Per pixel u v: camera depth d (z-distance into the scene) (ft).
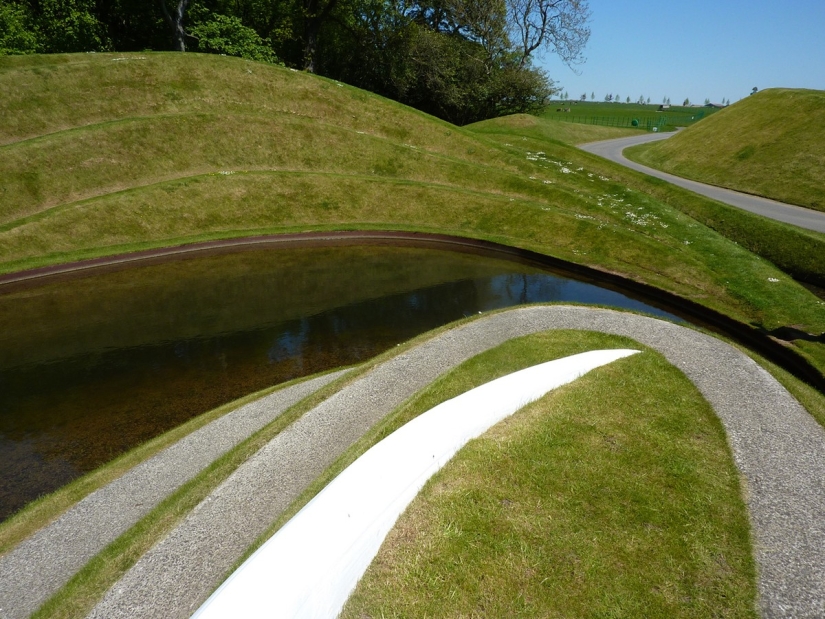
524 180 108.27
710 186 121.39
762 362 40.73
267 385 46.73
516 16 185.06
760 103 137.08
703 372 37.96
